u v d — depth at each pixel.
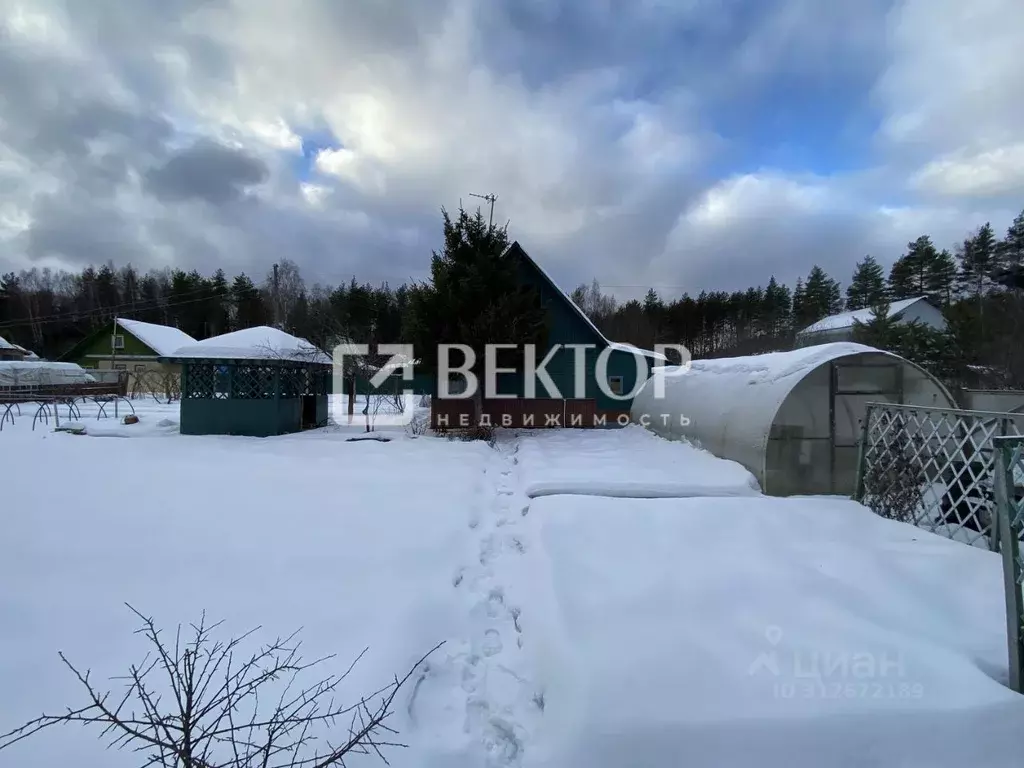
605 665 2.79
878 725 2.34
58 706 2.52
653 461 8.71
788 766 2.18
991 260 38.22
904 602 3.55
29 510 5.59
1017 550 2.60
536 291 13.28
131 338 32.28
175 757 1.87
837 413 7.09
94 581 3.95
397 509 5.96
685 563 4.31
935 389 7.11
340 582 4.04
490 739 2.55
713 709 2.43
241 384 12.21
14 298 44.59
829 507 5.93
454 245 12.48
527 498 6.76
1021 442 2.66
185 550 4.59
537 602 3.79
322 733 2.35
